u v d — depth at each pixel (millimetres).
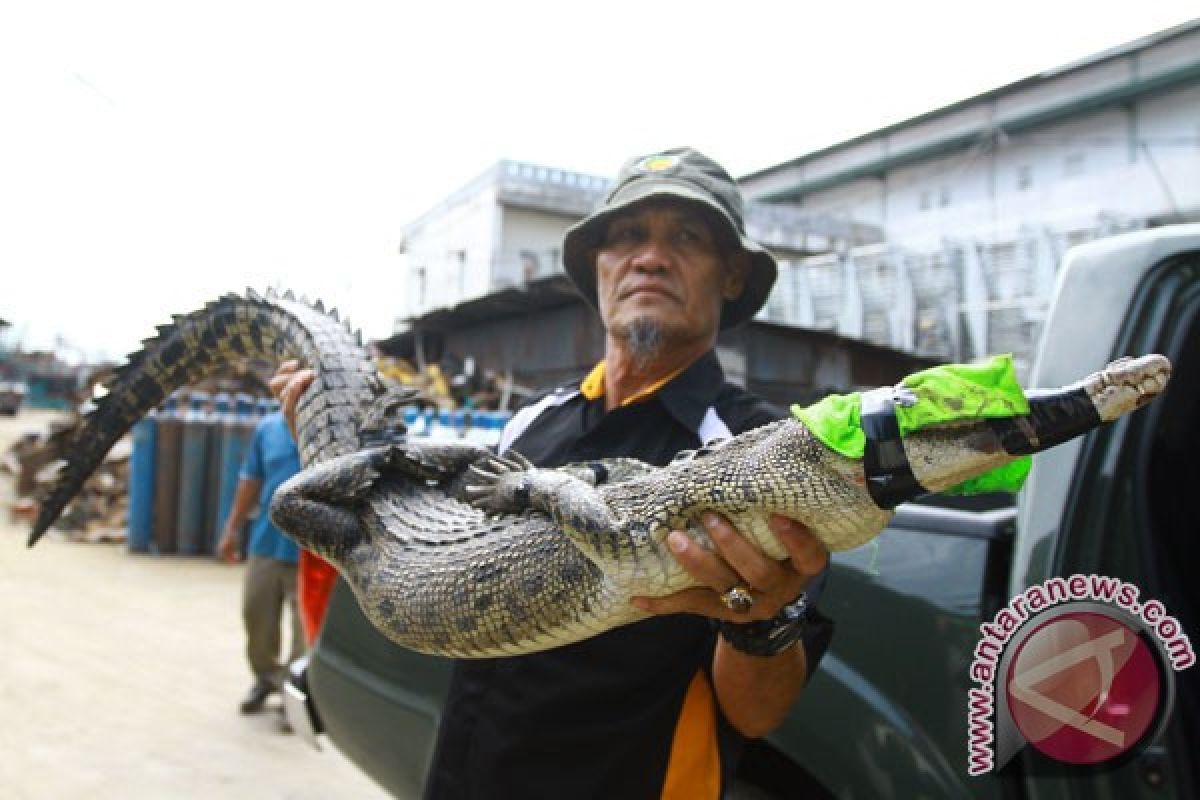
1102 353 1740
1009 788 1695
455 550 2021
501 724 1892
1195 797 1583
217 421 10219
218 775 4188
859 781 1889
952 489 1458
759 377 9125
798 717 1999
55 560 9391
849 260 10570
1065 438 1316
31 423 32062
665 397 2066
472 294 17984
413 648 2029
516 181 18094
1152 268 1740
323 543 2293
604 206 2242
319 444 2510
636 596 1642
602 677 1830
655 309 2082
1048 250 9086
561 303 10805
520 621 1818
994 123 12945
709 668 1861
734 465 1582
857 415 1448
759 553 1502
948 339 9594
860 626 1968
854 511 1483
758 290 2404
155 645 6297
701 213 2123
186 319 3113
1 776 3975
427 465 2393
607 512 1653
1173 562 1833
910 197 14523
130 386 3115
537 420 2404
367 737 2824
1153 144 11250
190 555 10055
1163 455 1892
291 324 2809
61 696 5090
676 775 1756
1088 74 11852
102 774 4086
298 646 5086
